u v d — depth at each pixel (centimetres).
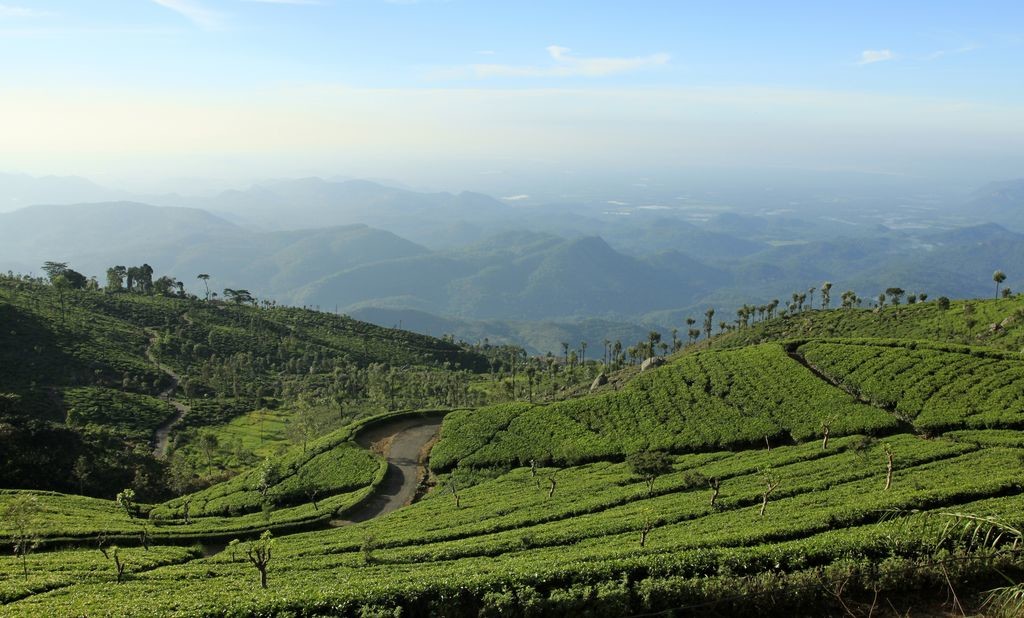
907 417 7262
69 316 16600
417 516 6800
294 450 10150
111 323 17488
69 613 3494
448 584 3525
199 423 13262
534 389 16200
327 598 3447
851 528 4009
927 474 5453
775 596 3197
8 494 7394
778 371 8875
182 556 5822
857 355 8850
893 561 3241
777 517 4719
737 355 9800
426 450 9556
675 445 7788
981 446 6228
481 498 7119
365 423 10494
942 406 7125
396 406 13850
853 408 7544
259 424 13700
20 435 8800
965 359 7944
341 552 5641
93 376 13750
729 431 7756
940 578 3112
